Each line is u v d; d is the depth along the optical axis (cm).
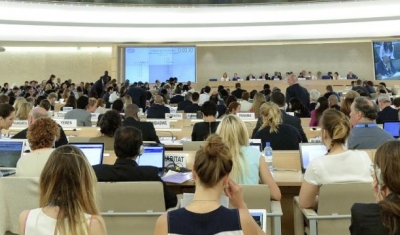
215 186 139
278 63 1536
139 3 1117
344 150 247
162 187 232
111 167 246
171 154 344
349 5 1091
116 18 1163
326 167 238
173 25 1205
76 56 1576
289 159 348
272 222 236
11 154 346
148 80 1368
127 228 233
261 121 407
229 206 158
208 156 140
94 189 158
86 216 151
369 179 237
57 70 1577
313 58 1521
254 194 234
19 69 1566
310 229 232
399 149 137
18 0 1009
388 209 131
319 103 559
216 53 1559
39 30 1173
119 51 1362
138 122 470
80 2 1073
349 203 228
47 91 1099
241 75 1548
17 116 545
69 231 145
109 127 373
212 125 462
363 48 1490
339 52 1506
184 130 581
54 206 150
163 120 596
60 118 629
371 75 1481
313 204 246
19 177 229
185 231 131
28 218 150
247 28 1233
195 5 1127
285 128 376
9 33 1167
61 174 149
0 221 225
